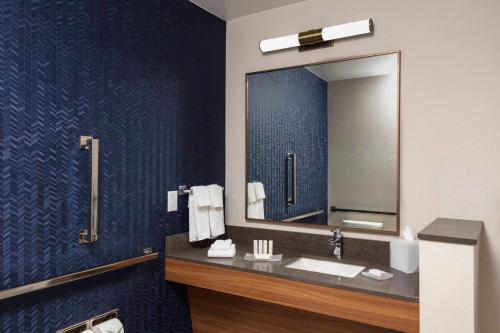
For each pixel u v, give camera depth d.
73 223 1.81
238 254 2.40
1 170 1.54
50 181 1.72
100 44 1.95
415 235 2.17
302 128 2.54
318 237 2.46
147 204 2.25
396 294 1.65
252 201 2.75
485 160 1.98
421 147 2.15
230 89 2.87
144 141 2.22
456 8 2.06
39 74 1.67
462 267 1.46
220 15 2.80
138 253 2.18
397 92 2.21
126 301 2.12
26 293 1.62
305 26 2.54
